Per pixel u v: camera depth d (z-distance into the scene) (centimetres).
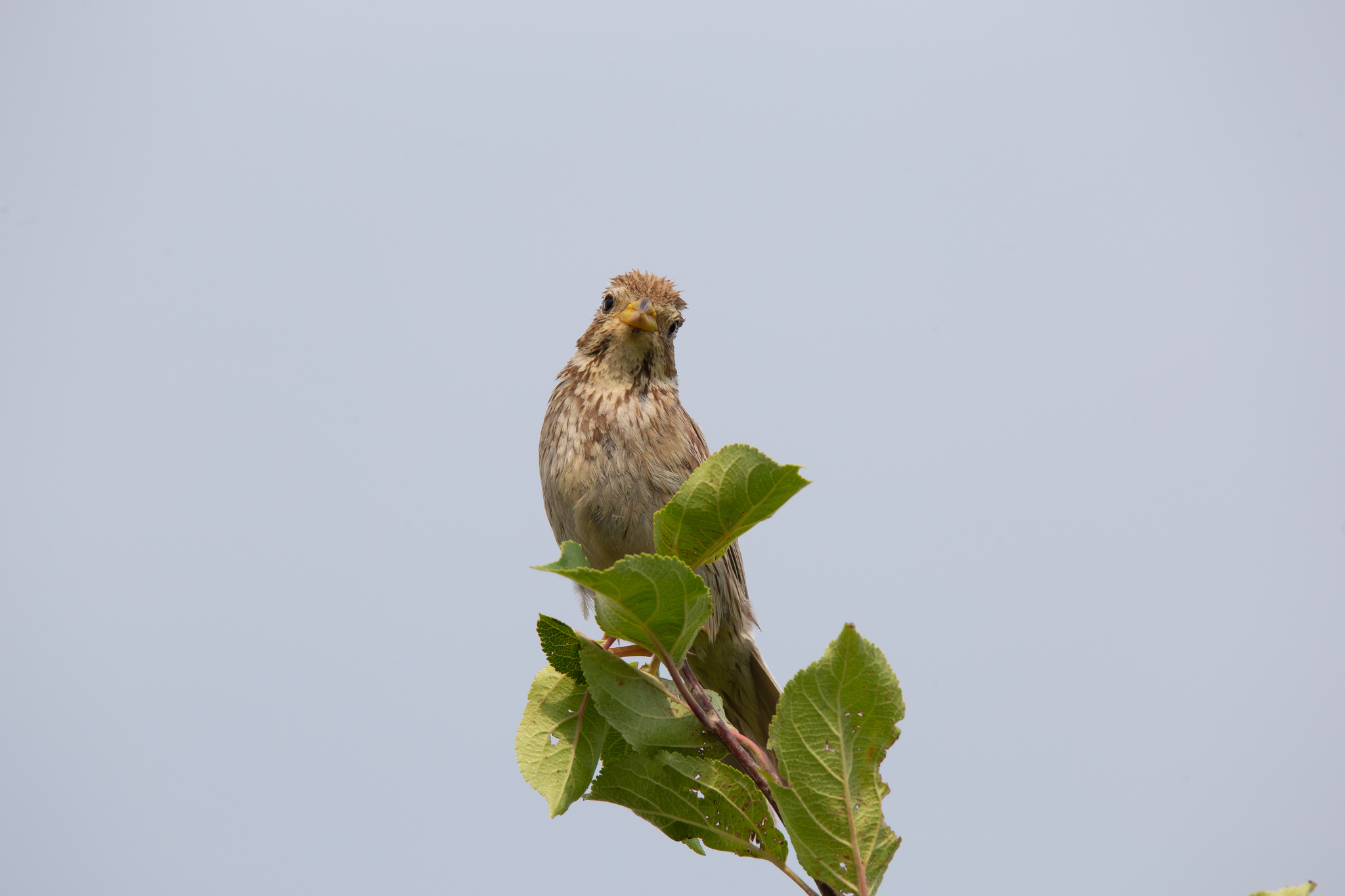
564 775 482
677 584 434
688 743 478
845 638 448
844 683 448
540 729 493
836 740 447
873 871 439
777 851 480
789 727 447
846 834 441
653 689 482
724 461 454
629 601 435
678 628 448
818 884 453
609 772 484
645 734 472
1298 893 404
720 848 481
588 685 475
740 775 482
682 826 482
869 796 445
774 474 450
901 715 449
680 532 462
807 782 443
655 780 483
